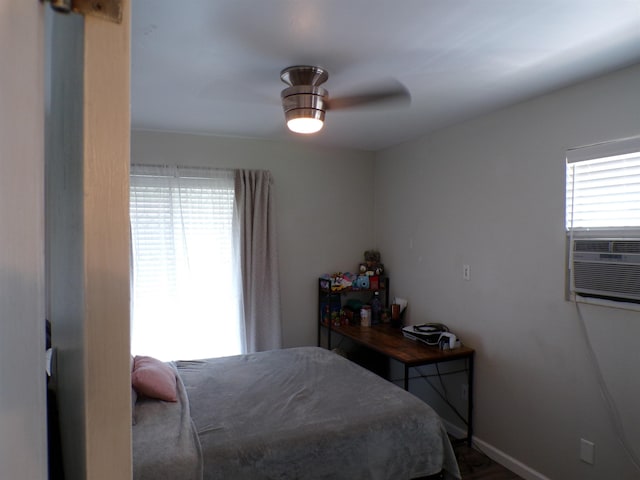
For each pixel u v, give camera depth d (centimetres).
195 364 279
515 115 261
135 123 309
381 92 237
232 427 190
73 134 42
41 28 34
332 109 265
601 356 216
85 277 37
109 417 38
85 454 38
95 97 37
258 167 368
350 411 206
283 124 314
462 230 306
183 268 340
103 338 38
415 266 360
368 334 345
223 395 227
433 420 208
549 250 242
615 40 174
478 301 292
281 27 162
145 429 182
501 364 274
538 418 249
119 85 38
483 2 144
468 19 156
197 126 320
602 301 214
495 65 200
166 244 334
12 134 30
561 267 235
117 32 37
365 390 234
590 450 220
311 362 284
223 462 167
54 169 61
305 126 215
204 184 347
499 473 263
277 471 173
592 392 220
